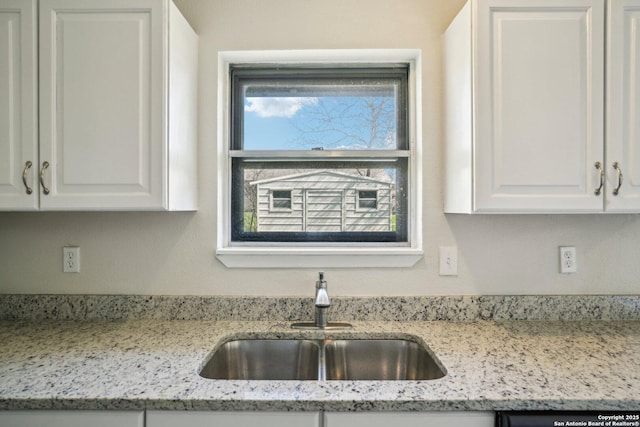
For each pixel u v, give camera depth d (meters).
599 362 1.11
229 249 1.57
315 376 1.39
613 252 1.56
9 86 1.27
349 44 1.57
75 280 1.56
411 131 1.63
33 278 1.56
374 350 1.40
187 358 1.14
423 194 1.56
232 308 1.54
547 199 1.25
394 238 1.66
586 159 1.25
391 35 1.57
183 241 1.56
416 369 1.36
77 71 1.26
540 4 1.24
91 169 1.26
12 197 1.26
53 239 1.56
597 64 1.25
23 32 1.27
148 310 1.54
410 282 1.56
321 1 1.57
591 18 1.25
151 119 1.25
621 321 1.53
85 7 1.26
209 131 1.57
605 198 1.25
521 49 1.24
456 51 1.39
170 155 1.29
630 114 1.26
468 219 1.56
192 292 1.56
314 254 1.54
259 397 0.92
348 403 0.91
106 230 1.56
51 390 0.94
